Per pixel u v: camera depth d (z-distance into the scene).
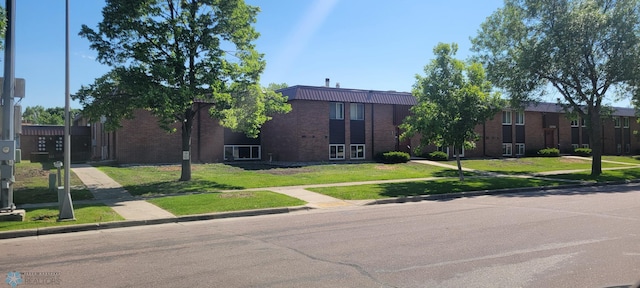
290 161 31.75
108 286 5.58
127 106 18.00
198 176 22.08
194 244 8.27
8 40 11.56
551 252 7.06
